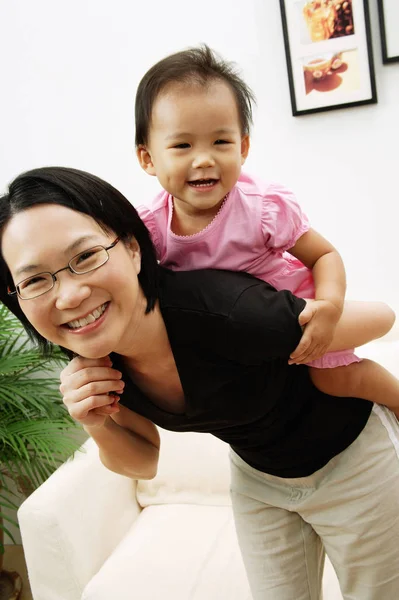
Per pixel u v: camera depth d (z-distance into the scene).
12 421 1.98
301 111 1.82
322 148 1.86
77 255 0.78
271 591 1.17
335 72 1.77
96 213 0.80
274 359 0.92
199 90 0.91
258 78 1.85
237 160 0.95
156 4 1.89
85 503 1.68
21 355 1.95
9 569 2.28
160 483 1.84
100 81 2.01
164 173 0.96
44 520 1.57
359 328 0.99
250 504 1.20
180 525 1.70
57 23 1.99
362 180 1.86
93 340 0.81
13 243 0.78
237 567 1.48
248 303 0.86
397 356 1.63
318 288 0.96
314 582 1.19
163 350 0.92
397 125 1.79
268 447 1.05
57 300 0.78
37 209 0.78
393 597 1.07
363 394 1.03
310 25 1.75
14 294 0.88
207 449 1.78
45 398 2.00
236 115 0.95
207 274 0.91
